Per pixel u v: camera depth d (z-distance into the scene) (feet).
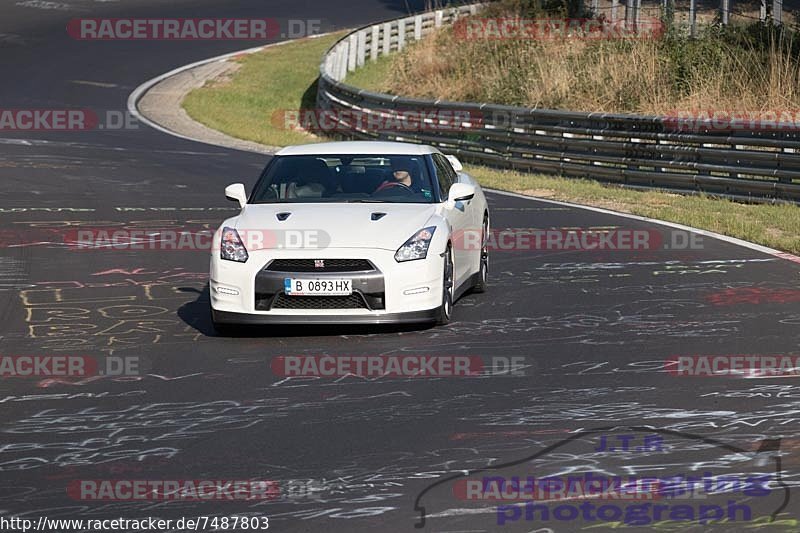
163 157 261.85
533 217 181.16
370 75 418.72
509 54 346.95
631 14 332.39
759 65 265.95
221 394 84.17
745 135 197.36
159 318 112.57
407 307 102.53
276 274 101.86
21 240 158.92
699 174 205.46
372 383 86.84
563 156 232.94
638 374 88.69
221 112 366.84
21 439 73.46
